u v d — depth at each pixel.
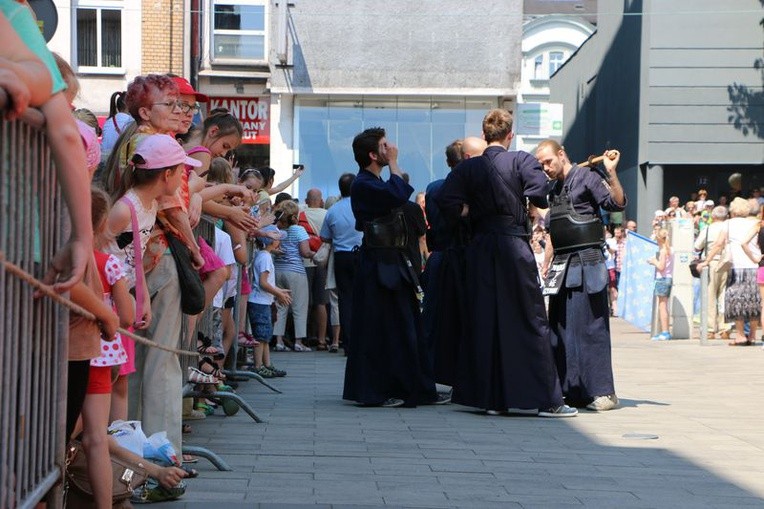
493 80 29.12
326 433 8.41
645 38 33.50
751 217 17.91
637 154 34.22
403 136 29.14
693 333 20.70
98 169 7.02
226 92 28.59
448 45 29.00
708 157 33.06
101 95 27.58
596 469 7.20
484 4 29.05
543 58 52.34
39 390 4.05
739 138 32.97
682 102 33.00
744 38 32.84
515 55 29.11
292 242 16.23
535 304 9.69
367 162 10.33
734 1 32.78
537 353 9.66
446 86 29.03
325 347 16.77
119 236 5.91
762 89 32.94
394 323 10.21
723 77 32.94
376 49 28.94
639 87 34.16
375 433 8.48
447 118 29.22
